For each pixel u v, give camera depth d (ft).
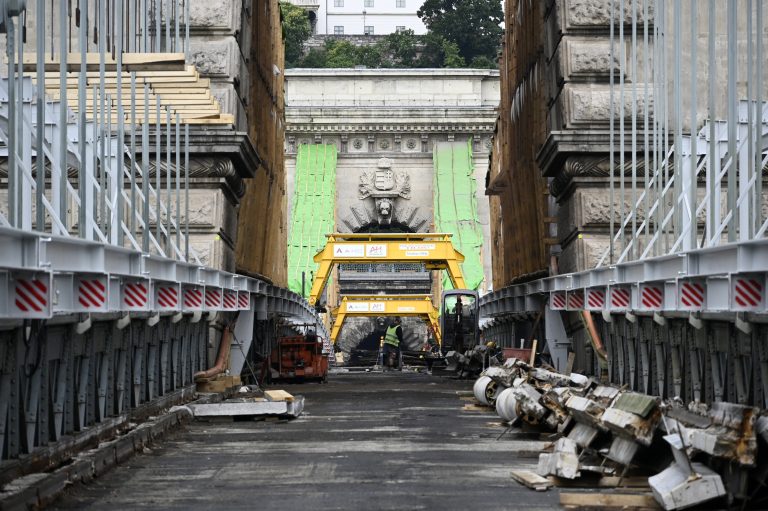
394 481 94.58
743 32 202.80
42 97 94.84
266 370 272.10
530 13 255.70
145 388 140.05
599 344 180.75
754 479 76.28
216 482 94.53
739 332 104.32
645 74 159.94
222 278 182.70
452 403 194.80
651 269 131.54
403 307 548.72
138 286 116.26
